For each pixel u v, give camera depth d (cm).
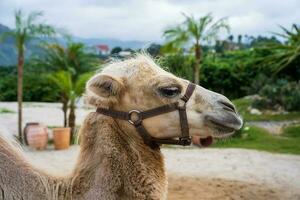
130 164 386
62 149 1700
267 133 2192
